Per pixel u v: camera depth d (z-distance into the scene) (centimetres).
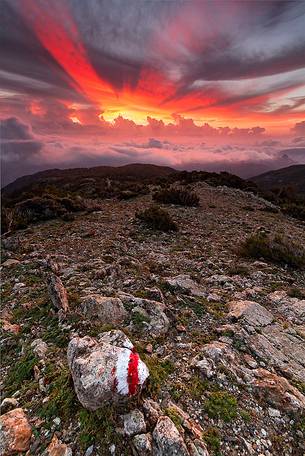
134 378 77
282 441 79
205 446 72
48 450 70
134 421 73
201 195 572
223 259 233
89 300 129
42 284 172
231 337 120
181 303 147
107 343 89
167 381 92
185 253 244
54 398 83
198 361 102
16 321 134
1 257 229
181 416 78
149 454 67
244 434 79
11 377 100
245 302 149
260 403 89
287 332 131
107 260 214
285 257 229
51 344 111
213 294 163
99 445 70
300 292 174
